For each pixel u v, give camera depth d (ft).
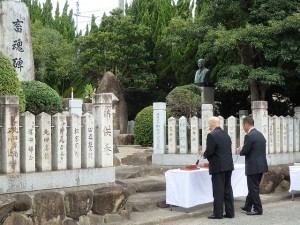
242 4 44.88
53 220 20.84
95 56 65.77
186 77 59.93
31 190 20.61
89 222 22.22
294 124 38.11
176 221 24.85
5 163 20.04
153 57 67.31
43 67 76.59
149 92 66.28
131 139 52.01
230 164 24.94
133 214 25.29
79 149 22.54
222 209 25.20
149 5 71.31
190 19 46.19
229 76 42.73
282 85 44.16
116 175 31.42
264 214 26.55
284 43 40.11
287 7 42.34
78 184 22.30
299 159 38.09
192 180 25.54
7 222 19.30
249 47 43.34
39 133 21.33
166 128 36.63
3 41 38.93
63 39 81.66
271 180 32.83
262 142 26.04
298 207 28.84
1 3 39.14
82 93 71.31
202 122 34.68
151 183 30.09
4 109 20.07
